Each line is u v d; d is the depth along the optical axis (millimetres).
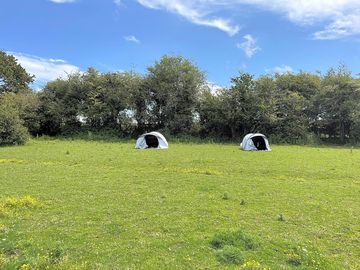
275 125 49031
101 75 53500
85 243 8727
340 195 14672
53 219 10586
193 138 49062
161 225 10164
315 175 19734
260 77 50906
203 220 10703
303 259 7953
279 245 8750
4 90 63156
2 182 16094
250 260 7797
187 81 51688
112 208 11930
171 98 50969
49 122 53500
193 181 16969
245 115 48844
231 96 49719
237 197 13844
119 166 21906
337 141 50219
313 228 10273
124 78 52719
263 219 11016
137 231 9648
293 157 28328
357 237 9633
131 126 53156
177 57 52312
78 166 21531
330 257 8289
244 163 23906
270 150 34844
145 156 27375
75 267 7320
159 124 53281
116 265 7547
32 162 23219
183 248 8469
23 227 9844
